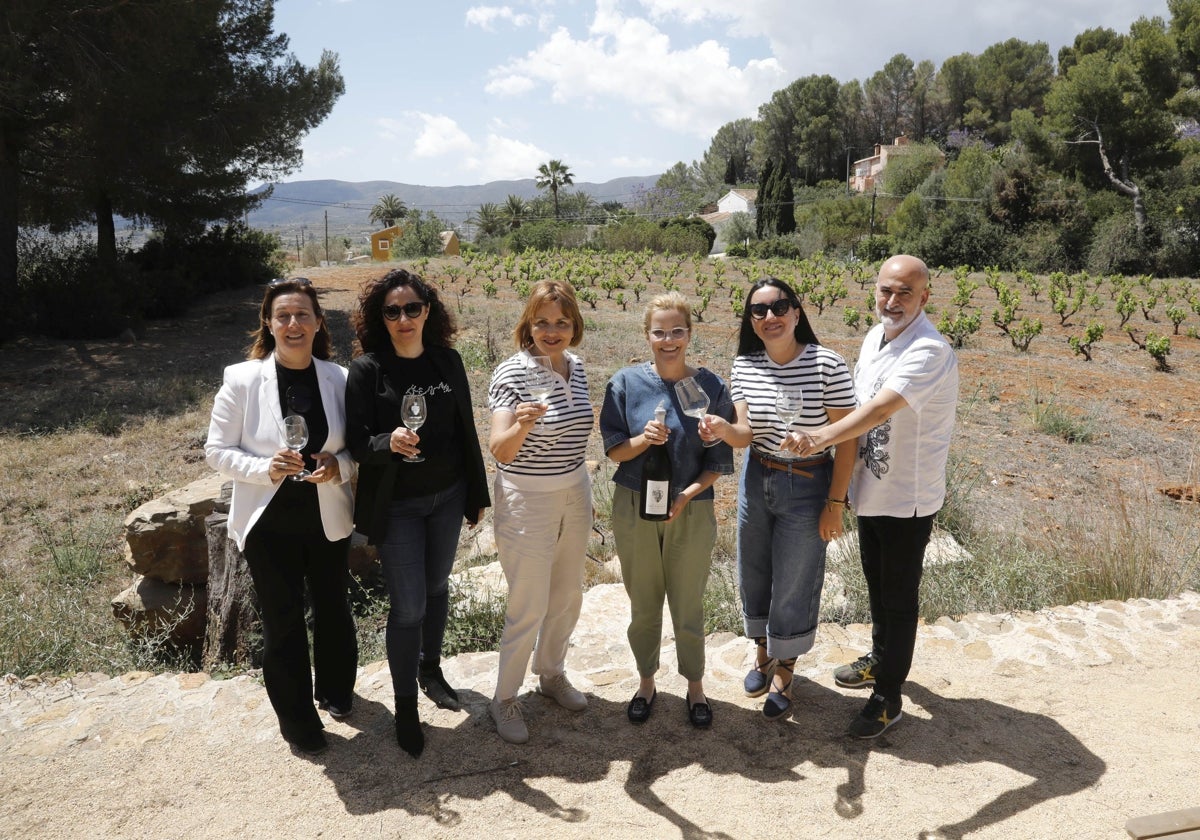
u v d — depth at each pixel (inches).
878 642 141.6
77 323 645.3
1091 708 137.6
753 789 117.7
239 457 121.3
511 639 128.8
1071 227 1504.7
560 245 2084.2
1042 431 405.4
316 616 133.5
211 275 949.8
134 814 114.0
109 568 259.1
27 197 696.4
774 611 132.5
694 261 1355.8
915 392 115.0
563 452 125.9
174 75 641.6
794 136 3730.3
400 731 126.2
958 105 3548.2
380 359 124.7
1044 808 112.6
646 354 553.3
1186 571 209.8
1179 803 113.0
